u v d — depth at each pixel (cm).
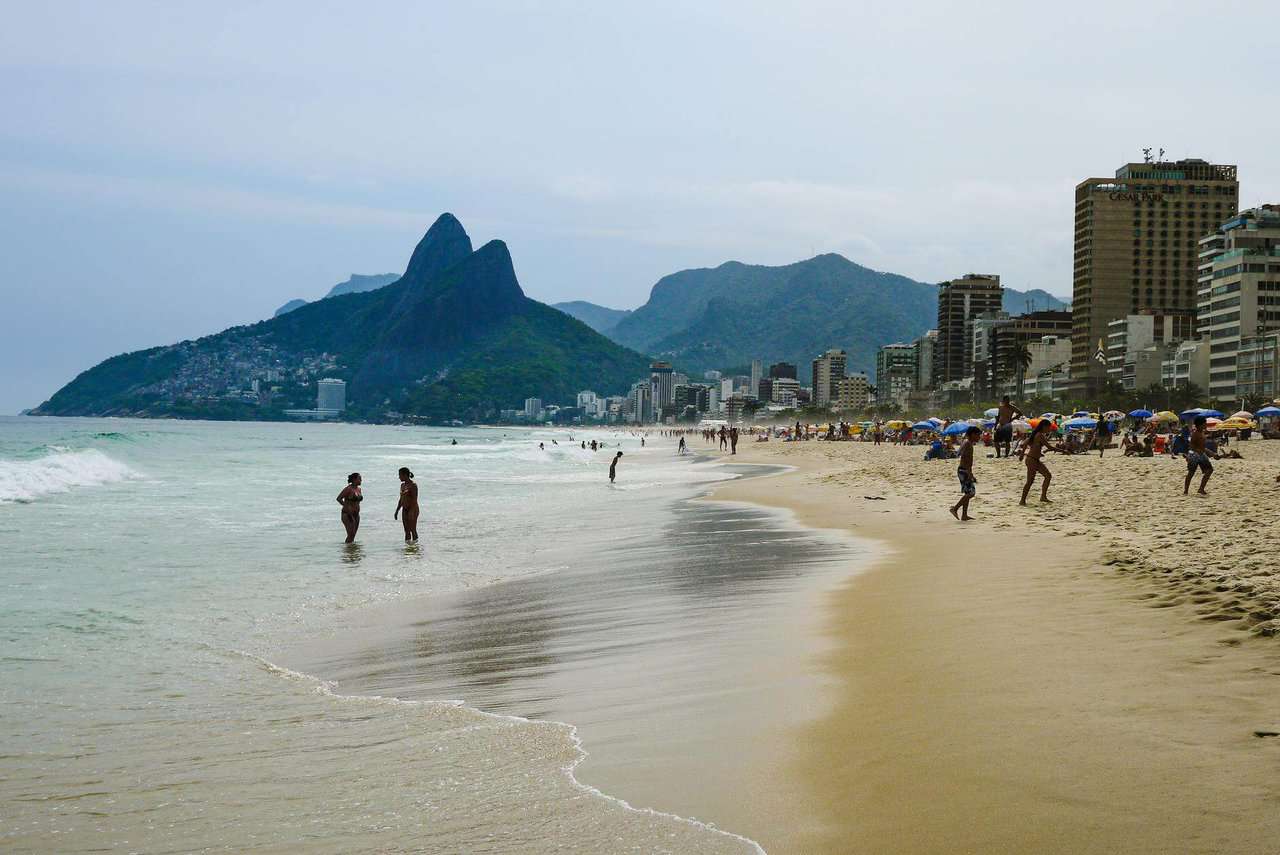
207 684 881
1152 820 444
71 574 1589
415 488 2103
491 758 618
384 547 2011
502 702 784
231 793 574
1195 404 16600
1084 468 3822
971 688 688
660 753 604
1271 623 775
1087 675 695
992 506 2381
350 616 1246
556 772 582
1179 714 588
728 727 650
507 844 474
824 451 9712
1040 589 1109
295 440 16362
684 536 2128
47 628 1145
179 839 507
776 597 1232
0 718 762
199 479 4634
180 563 1741
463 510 3000
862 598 1166
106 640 1084
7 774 618
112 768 629
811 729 630
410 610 1288
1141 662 721
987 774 516
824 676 775
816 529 2139
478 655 992
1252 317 16338
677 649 947
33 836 516
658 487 4238
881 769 540
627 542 2050
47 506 2956
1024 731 579
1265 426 8881
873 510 2516
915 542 1753
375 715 757
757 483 4203
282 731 716
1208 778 486
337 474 5497
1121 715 595
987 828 451
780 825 476
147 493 3588
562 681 846
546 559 1808
